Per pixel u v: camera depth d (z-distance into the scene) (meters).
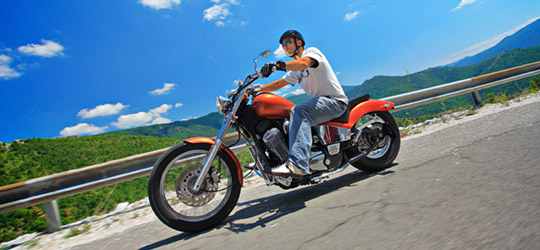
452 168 2.53
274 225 2.10
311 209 2.29
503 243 1.17
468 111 6.48
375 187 2.49
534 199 1.53
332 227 1.78
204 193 2.45
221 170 2.55
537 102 5.73
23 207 3.36
